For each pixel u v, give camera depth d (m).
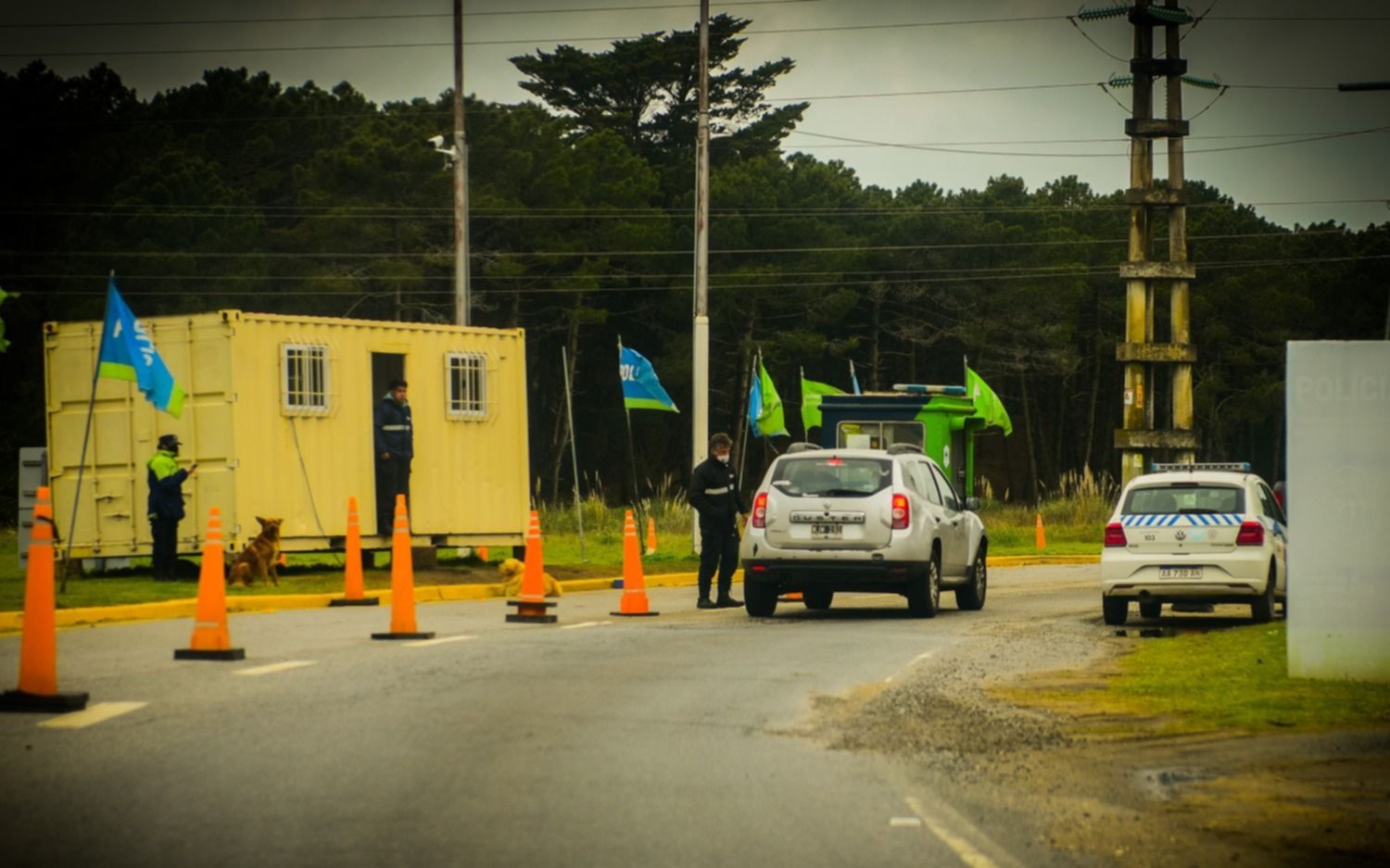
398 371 34.25
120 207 77.31
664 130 99.38
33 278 76.94
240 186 83.00
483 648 19.70
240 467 29.08
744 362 89.19
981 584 29.12
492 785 11.45
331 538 30.47
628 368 38.31
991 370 98.00
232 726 13.62
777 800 11.16
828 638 22.14
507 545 33.94
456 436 32.94
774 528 25.84
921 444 45.56
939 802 11.27
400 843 9.72
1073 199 108.25
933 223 94.56
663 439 96.00
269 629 22.09
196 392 29.39
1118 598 25.11
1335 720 14.81
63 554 29.02
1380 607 16.94
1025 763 12.84
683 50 95.56
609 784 11.57
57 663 17.59
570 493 94.44
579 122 96.31
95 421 30.64
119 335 25.75
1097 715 15.24
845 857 9.62
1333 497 16.94
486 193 81.44
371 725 13.77
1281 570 25.81
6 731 13.30
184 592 25.94
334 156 79.62
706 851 9.66
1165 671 18.48
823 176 96.56
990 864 9.55
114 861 9.25
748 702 15.62
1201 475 25.47
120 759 12.20
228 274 75.06
